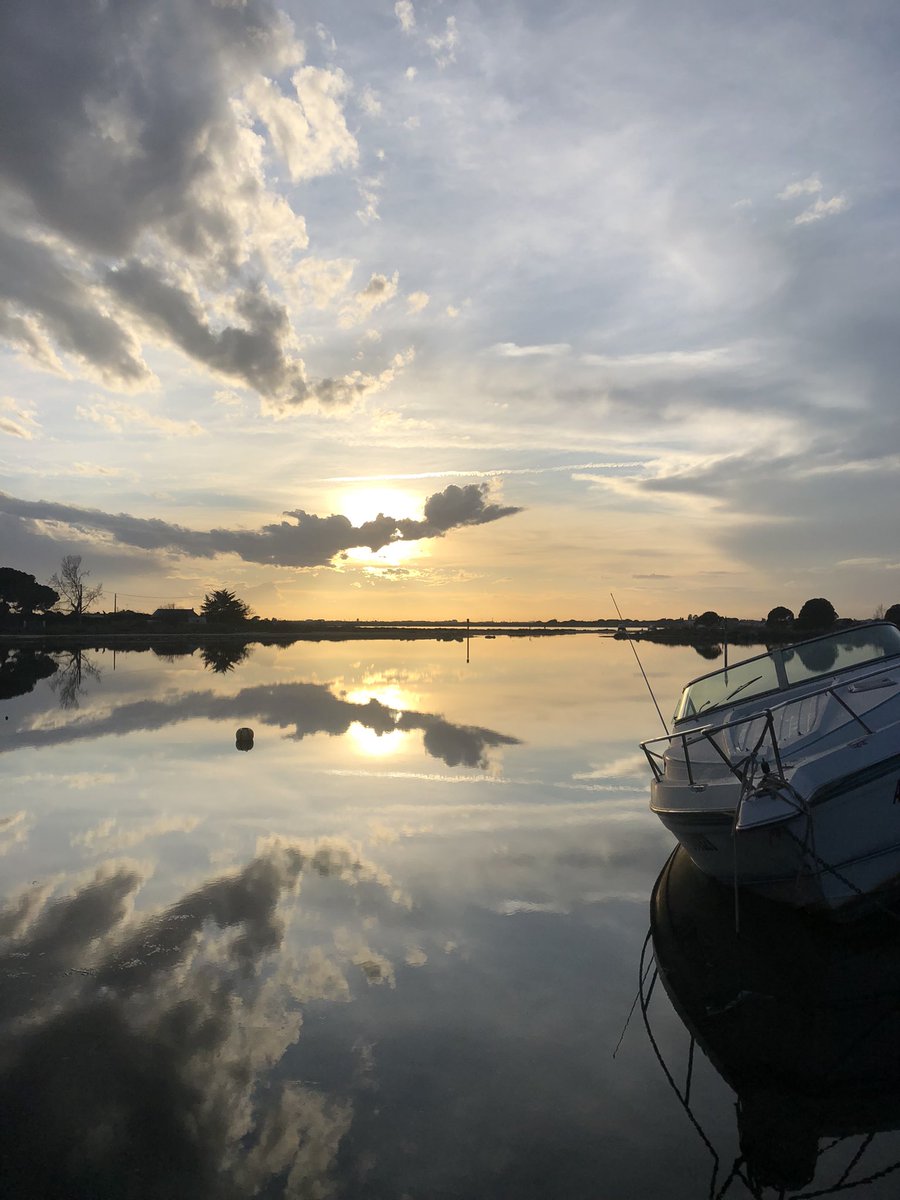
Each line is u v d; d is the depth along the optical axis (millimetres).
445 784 13016
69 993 6297
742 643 71312
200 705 23078
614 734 17719
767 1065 5418
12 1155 4508
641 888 8578
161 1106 4934
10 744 16578
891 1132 4754
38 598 114562
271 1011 6055
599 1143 4641
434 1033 5770
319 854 9656
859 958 6910
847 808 7141
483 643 73688
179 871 9055
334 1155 4520
